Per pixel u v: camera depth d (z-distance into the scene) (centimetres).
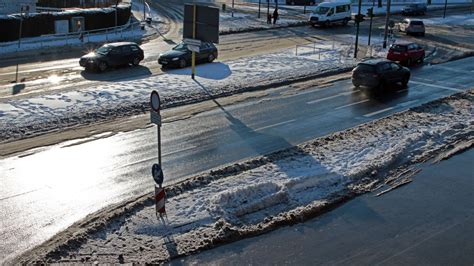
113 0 6125
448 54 3906
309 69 3150
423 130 1994
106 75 2909
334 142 1831
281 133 1933
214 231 1205
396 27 5256
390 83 2686
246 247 1162
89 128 1945
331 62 3400
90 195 1378
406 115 2202
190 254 1118
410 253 1162
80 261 1073
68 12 4522
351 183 1517
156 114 1256
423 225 1295
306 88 2686
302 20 5697
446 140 1927
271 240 1197
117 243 1145
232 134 1908
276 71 3059
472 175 1622
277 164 1611
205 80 2773
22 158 1628
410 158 1738
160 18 5641
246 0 7719
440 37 4841
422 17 6506
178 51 3184
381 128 2005
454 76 3106
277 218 1289
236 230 1209
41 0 5538
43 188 1414
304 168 1587
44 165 1574
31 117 2030
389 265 1112
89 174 1517
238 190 1374
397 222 1305
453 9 7656
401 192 1484
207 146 1773
